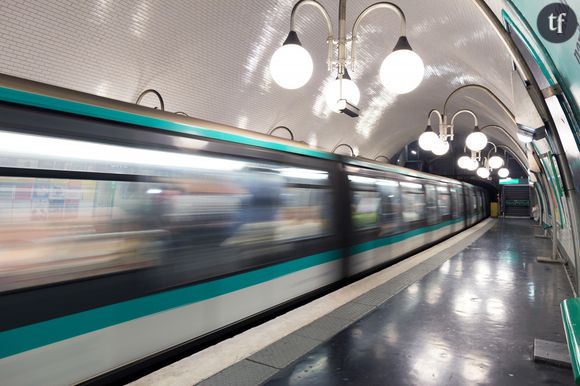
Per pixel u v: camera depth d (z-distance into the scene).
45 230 2.98
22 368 2.83
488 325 4.66
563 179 3.23
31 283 2.89
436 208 13.95
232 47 9.62
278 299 5.50
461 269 8.10
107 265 3.38
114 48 7.92
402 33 3.29
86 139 3.27
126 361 3.52
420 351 3.90
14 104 2.88
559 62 2.08
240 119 12.02
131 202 3.59
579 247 3.27
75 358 3.14
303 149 6.25
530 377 3.39
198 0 8.05
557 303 5.58
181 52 8.95
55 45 7.16
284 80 3.21
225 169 4.66
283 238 5.61
